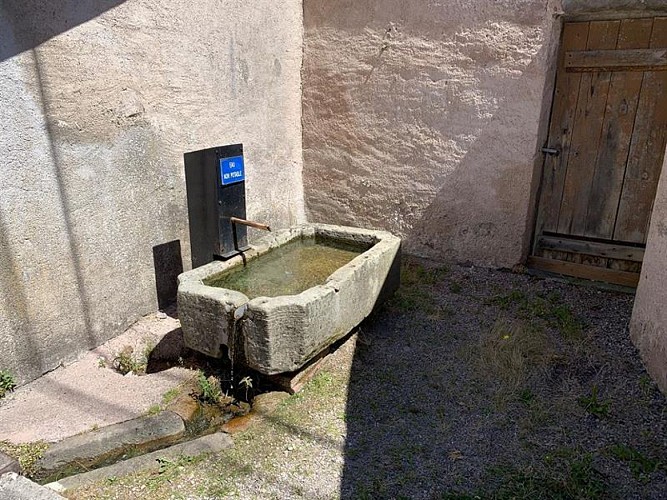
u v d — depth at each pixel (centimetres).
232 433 264
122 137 345
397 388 305
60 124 303
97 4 314
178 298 302
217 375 316
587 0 381
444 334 368
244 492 226
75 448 253
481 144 452
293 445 256
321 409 285
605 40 406
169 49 370
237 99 445
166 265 397
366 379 314
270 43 475
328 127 529
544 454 249
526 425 270
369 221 534
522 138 434
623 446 252
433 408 287
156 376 321
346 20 488
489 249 475
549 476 233
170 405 291
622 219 434
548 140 445
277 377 301
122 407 288
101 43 321
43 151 295
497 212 462
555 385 305
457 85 449
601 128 423
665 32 385
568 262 459
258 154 484
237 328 283
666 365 287
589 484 228
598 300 412
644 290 331
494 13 419
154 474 235
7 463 223
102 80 325
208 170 333
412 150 488
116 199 347
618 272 437
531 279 452
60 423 271
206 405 296
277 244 390
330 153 536
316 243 416
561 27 414
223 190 338
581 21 409
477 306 409
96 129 326
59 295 316
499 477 234
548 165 450
